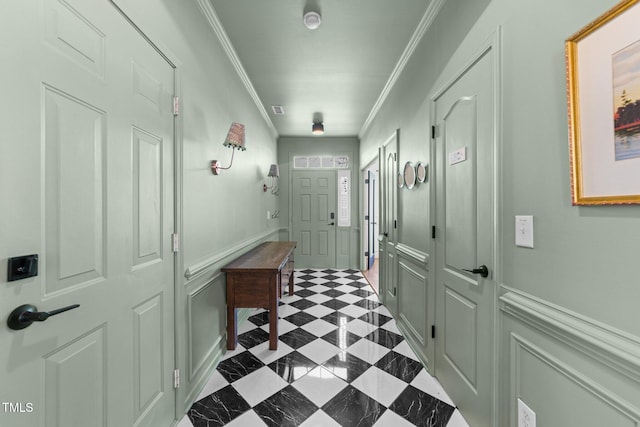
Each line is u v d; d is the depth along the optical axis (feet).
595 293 2.49
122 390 3.36
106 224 3.13
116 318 3.28
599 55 2.39
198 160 5.49
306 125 14.43
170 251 4.47
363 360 6.54
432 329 5.89
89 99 2.89
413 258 6.85
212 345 6.21
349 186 16.87
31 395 2.33
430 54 6.05
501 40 3.69
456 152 4.95
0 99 2.12
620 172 2.25
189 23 5.14
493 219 3.92
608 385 2.39
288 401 5.15
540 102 3.07
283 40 7.06
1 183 2.14
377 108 11.37
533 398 3.21
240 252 8.44
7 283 2.17
